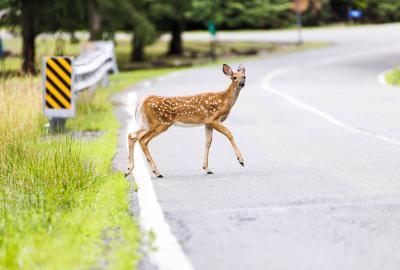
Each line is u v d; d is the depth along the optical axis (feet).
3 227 40.63
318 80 157.38
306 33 361.92
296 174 55.16
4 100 76.28
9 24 201.46
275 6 365.40
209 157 64.59
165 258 34.01
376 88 136.36
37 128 76.33
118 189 49.34
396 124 85.51
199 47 311.27
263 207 44.16
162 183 52.70
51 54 110.73
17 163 57.00
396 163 59.16
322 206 44.06
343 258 33.35
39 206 45.09
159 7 253.85
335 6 434.30
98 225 39.58
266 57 244.42
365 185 50.42
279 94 124.98
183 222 40.81
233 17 345.92
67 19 208.54
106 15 224.12
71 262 32.89
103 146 69.97
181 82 153.07
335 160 61.36
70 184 49.88
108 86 134.72
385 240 36.29
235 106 107.55
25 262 33.17
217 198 47.11
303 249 34.94
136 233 37.78
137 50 267.59
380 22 429.79
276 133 79.46
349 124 86.17
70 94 78.43
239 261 33.30
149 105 55.31
